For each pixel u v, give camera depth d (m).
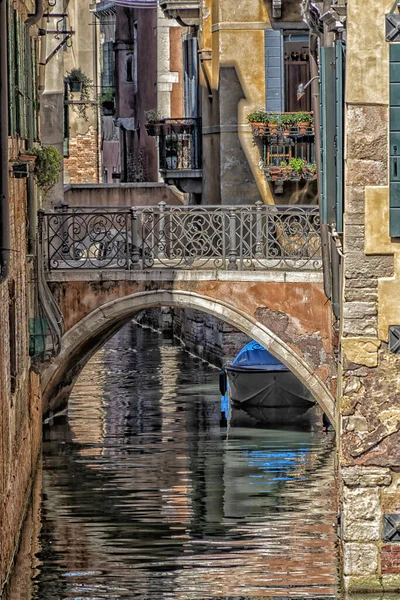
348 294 22.23
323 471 32.25
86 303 34.72
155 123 45.66
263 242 37.06
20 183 29.50
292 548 25.98
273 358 40.47
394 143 21.95
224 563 25.08
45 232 34.84
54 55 40.22
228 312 33.66
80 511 28.78
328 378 32.88
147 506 29.17
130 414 39.44
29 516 28.48
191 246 38.00
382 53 21.97
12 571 24.75
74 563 25.23
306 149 42.03
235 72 41.66
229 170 41.84
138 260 34.66
